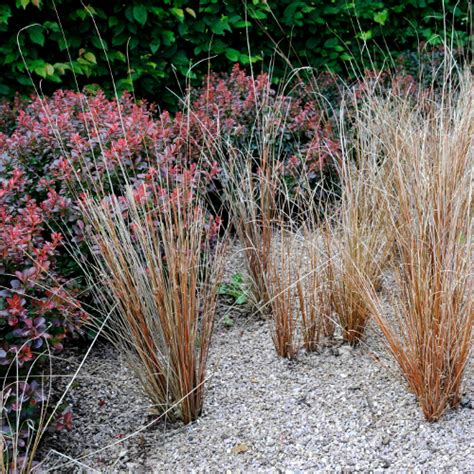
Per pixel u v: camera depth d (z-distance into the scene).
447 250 2.29
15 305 2.19
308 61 5.57
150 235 2.74
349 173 2.98
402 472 2.20
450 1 6.24
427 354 2.30
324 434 2.42
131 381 2.84
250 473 2.28
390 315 2.98
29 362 2.33
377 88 4.80
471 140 2.70
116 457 2.43
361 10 5.62
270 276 3.04
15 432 2.20
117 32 4.64
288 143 4.04
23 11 4.42
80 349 3.08
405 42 6.27
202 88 4.75
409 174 2.74
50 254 2.47
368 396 2.59
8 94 4.52
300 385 2.72
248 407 2.61
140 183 2.94
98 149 3.14
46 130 3.17
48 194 2.87
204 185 3.46
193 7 5.03
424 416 2.43
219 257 2.89
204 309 2.54
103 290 2.95
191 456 2.39
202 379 2.57
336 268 2.92
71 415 2.38
